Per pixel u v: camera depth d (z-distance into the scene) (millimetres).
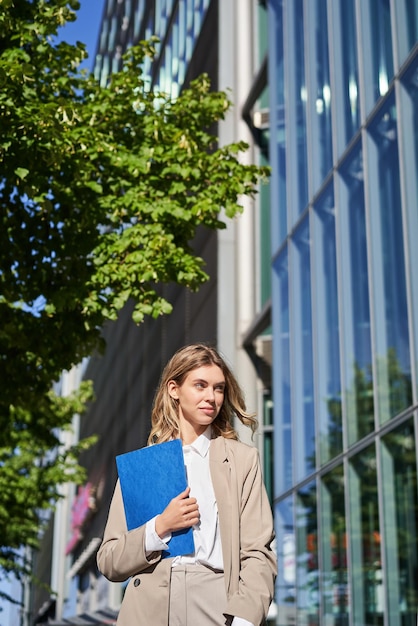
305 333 16047
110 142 9852
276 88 19656
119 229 9727
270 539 3227
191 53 30828
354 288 13219
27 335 9617
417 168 10922
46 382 10211
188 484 3209
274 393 17812
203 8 29453
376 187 12367
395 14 11820
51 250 9367
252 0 25062
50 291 9523
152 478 3152
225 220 23844
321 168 15609
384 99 12203
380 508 11336
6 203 9312
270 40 20297
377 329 11977
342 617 12867
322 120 15711
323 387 14570
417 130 10969
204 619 3051
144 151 9719
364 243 12914
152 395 33375
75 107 8906
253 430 3443
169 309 9086
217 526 3174
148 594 3086
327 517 13844
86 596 52812
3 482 20797
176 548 3074
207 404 3258
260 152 23844
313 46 16500
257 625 3031
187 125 10602
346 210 13789
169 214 9609
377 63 12680
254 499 3250
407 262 10852
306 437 15516
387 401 11477
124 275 9047
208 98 10625
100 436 49250
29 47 9719
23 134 8250
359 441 12453
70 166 8922
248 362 22906
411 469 10438
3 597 22406
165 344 31750
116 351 44500
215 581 3096
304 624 14750
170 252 9078
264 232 23203
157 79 37250
